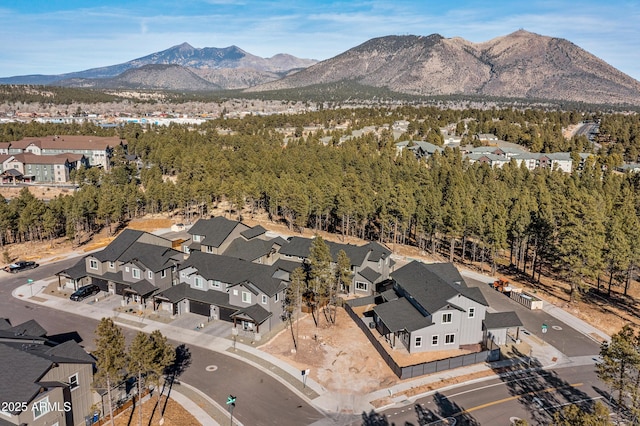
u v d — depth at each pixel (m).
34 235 97.00
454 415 40.41
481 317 53.00
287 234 101.00
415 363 49.28
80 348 38.94
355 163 147.12
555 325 60.03
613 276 76.19
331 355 50.78
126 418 38.78
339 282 65.00
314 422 39.16
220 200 135.25
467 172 141.00
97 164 173.12
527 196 99.75
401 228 99.44
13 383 32.00
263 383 44.88
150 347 35.53
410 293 56.78
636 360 33.19
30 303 63.59
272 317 57.22
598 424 27.17
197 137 193.75
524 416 40.34
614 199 109.94
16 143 171.38
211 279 60.34
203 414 39.84
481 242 84.56
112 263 67.44
